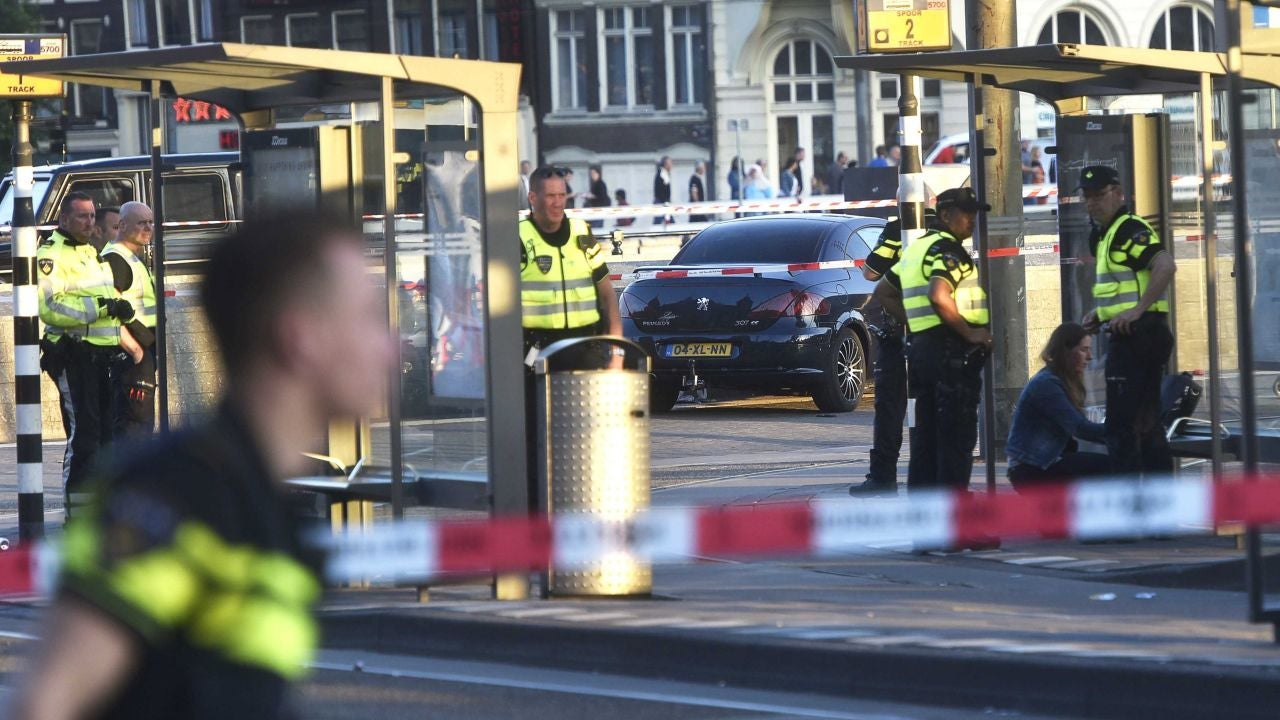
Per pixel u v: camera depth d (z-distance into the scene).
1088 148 41.41
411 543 27.61
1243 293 26.22
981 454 52.56
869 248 69.00
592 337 32.34
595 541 31.12
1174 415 40.16
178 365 50.09
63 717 8.05
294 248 8.79
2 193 84.00
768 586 34.47
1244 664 25.20
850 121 194.50
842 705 26.55
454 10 199.25
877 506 29.30
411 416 34.97
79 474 43.69
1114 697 25.22
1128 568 35.69
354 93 35.44
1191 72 36.12
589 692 27.47
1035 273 65.06
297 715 8.97
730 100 198.12
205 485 8.46
